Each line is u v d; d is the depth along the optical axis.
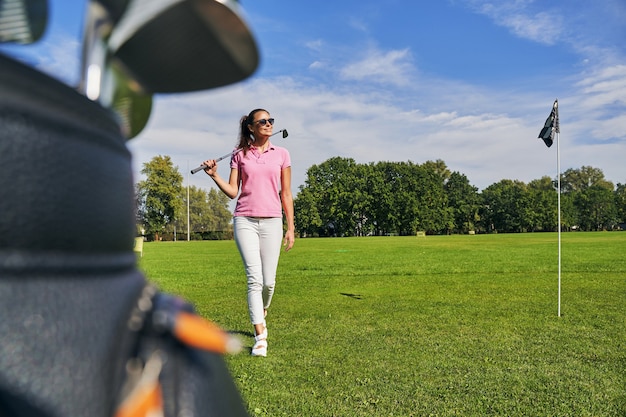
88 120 0.38
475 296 9.27
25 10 0.33
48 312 0.33
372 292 9.95
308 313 7.42
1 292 0.31
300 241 50.16
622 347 5.27
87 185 0.38
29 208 0.33
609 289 10.20
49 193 0.34
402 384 4.04
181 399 0.38
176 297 0.47
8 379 0.30
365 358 4.82
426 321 6.75
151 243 56.69
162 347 0.39
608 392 3.88
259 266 4.91
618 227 102.81
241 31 0.38
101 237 0.39
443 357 4.86
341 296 9.34
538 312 7.45
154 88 0.43
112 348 0.36
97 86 0.38
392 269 15.68
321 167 89.12
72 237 0.36
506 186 101.75
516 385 4.04
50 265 0.34
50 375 0.32
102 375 0.35
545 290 10.12
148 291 0.45
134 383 0.37
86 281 0.37
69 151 0.36
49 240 0.34
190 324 0.41
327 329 6.22
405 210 86.81
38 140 0.33
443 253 25.05
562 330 6.13
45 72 0.34
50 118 0.34
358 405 3.57
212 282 12.42
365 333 5.97
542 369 4.47
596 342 5.50
